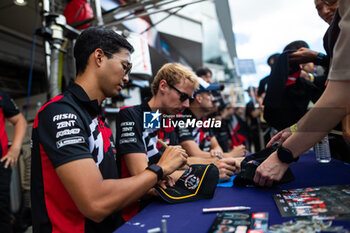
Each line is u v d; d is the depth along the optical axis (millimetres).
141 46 1867
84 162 788
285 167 934
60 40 2227
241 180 1106
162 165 993
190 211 824
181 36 5352
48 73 2205
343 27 750
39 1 2244
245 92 3473
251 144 4309
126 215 1179
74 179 764
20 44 5176
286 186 990
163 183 1040
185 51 6395
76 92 953
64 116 845
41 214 890
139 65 1835
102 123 1106
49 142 812
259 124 3445
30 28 4863
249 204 818
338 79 770
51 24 2186
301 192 866
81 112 925
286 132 1162
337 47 771
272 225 620
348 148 1543
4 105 2143
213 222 689
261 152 1166
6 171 2027
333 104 790
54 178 882
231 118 3877
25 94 5812
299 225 595
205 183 992
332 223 582
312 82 1731
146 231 688
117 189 812
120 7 2684
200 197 960
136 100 3256
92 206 759
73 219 888
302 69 1796
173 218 772
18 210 2902
